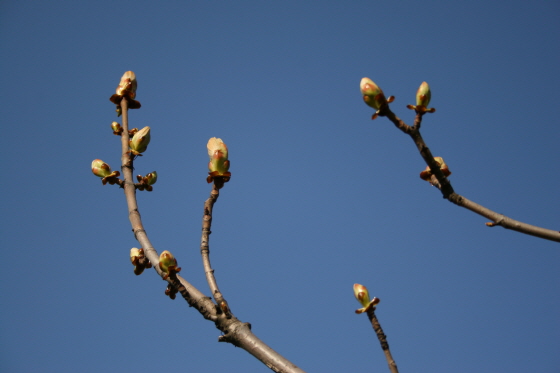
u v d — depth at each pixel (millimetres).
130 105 2404
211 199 2301
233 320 2230
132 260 2328
